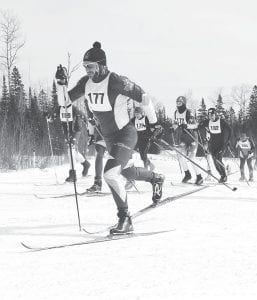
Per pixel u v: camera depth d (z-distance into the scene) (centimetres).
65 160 1752
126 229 468
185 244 424
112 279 323
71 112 1065
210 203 696
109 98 489
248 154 1277
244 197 773
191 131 1045
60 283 316
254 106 6203
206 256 381
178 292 294
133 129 507
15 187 950
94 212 621
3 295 294
